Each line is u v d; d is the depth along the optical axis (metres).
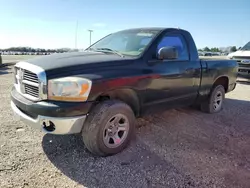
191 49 4.41
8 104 5.29
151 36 3.86
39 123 2.78
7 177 2.56
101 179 2.63
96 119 2.92
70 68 2.84
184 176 2.74
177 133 4.07
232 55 10.22
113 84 2.98
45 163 2.89
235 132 4.24
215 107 5.41
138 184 2.56
